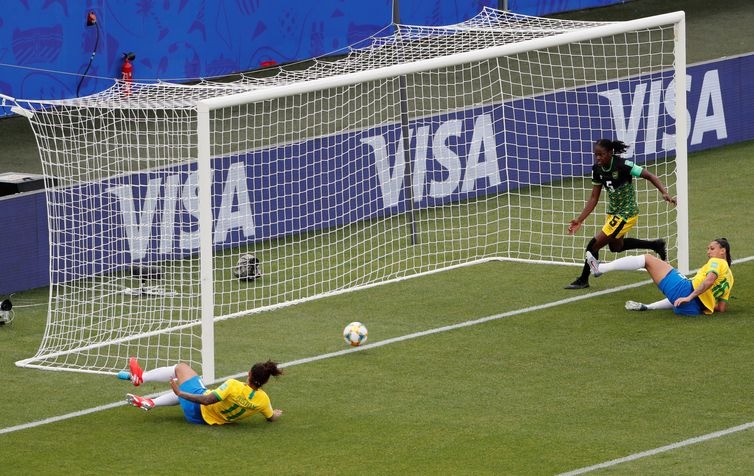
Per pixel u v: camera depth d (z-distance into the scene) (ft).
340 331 141.79
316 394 122.11
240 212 174.40
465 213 187.73
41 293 159.43
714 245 140.97
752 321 138.62
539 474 101.50
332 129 208.03
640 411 114.93
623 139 204.85
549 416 114.52
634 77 204.74
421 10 279.28
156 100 167.43
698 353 129.49
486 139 193.77
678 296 140.77
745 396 117.60
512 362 129.39
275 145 176.45
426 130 187.11
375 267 166.40
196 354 135.95
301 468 103.71
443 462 104.53
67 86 236.02
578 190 197.16
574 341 134.82
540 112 198.18
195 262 168.86
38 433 113.60
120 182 160.97
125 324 146.82
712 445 106.42
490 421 113.70
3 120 232.32
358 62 198.18
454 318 144.46
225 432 112.57
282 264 168.45
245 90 169.68
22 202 158.71
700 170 203.72
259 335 141.49
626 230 150.20
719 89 214.48
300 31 265.34
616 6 308.81
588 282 155.22
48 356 135.54
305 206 179.83
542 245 174.29
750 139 219.82
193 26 250.16
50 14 231.71
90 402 122.01
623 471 101.45
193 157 175.52
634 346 132.36
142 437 111.86
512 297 151.53
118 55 241.76
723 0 314.96
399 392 122.01
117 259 161.58
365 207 184.14
